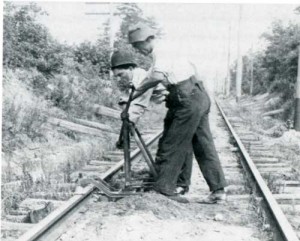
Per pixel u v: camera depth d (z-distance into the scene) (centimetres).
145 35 511
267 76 2019
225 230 438
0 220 446
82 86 1323
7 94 914
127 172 539
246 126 1431
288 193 595
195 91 520
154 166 543
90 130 998
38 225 390
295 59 1700
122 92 1491
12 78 991
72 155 795
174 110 529
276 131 1280
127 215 463
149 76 510
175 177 529
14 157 734
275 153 910
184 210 491
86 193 511
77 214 473
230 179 650
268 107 1798
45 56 1138
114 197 525
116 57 517
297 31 1755
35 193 551
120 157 830
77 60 1488
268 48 1877
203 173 540
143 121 1484
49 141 866
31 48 1090
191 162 572
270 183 611
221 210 499
